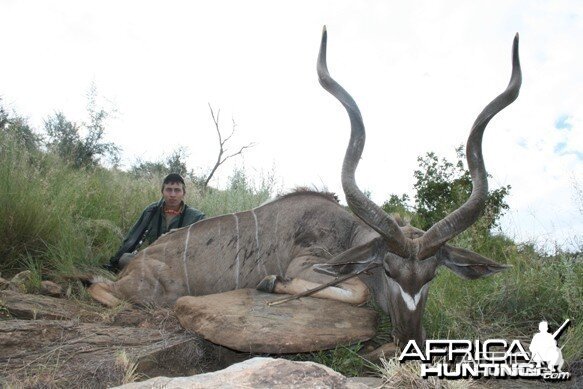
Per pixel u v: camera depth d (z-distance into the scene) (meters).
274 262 4.59
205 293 4.61
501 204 6.96
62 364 3.12
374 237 4.20
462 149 7.86
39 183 5.99
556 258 5.10
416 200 7.90
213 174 10.32
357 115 3.98
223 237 4.67
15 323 3.60
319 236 4.55
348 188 3.79
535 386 3.08
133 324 4.17
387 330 4.10
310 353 3.65
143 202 7.29
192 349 3.55
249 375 2.23
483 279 4.94
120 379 2.95
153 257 4.68
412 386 2.78
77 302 4.47
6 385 2.79
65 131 10.18
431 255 3.71
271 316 3.63
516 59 4.05
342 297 3.94
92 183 7.50
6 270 5.09
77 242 5.67
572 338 3.65
